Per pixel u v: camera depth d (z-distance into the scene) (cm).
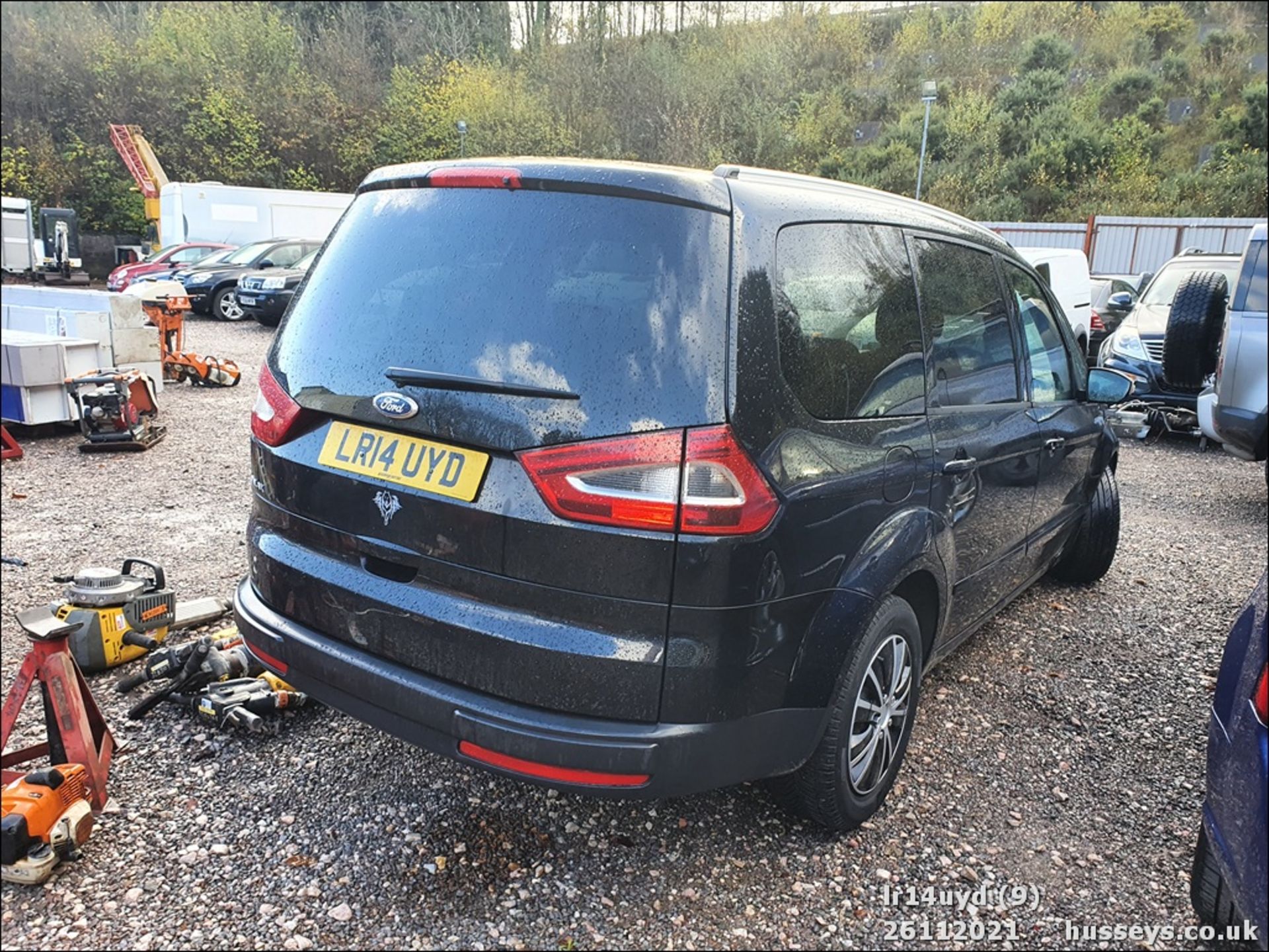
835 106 4203
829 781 259
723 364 215
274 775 296
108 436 764
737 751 227
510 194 245
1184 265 1138
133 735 315
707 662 215
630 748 213
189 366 1104
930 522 281
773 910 246
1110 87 4022
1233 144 3575
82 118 3925
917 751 334
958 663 411
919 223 308
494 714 219
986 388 337
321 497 253
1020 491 364
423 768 303
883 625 263
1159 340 1009
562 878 254
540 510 214
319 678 251
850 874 263
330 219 2431
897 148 3700
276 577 263
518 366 222
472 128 4138
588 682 214
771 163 4012
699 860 264
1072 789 314
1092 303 1504
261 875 249
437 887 247
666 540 209
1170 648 438
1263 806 186
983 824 291
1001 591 381
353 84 4331
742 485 213
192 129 3866
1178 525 670
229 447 803
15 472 689
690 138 4094
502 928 234
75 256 2723
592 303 222
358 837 266
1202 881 238
